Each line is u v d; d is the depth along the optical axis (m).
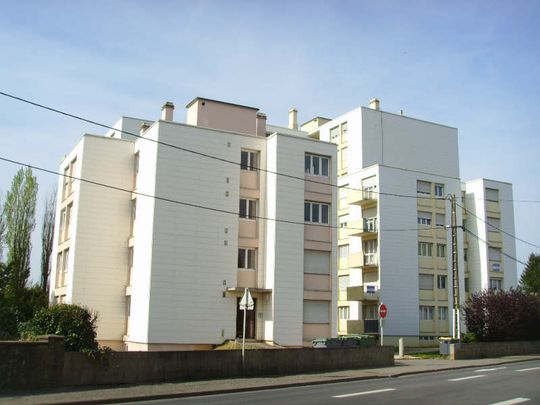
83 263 32.69
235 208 32.72
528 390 17.38
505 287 58.03
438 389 17.78
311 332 33.38
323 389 18.44
